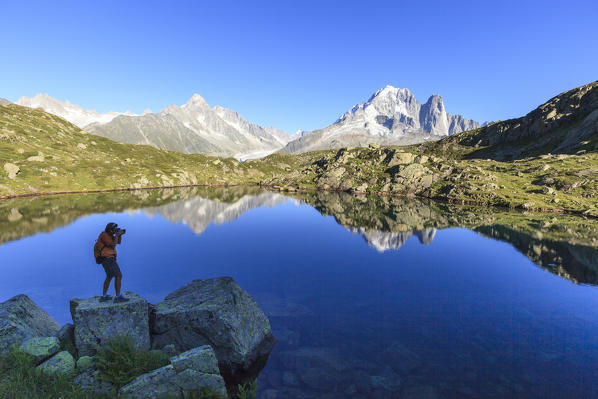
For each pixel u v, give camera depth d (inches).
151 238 1592.0
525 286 872.9
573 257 1217.4
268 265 1089.4
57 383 339.3
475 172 4367.6
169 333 487.5
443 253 1295.5
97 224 1915.6
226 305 522.9
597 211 2423.7
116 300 440.5
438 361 478.9
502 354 498.9
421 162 5585.6
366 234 1742.1
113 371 357.7
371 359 487.2
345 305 720.3
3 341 396.2
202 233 1744.6
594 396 391.5
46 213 2375.7
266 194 5088.6
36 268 1013.2
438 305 723.4
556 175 3627.0
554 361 478.3
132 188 5556.1
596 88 6309.1
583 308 704.4
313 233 1775.3
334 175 6264.8
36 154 5285.4
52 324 523.8
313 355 501.7
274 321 631.8
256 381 434.9
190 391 355.9
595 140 5019.7
